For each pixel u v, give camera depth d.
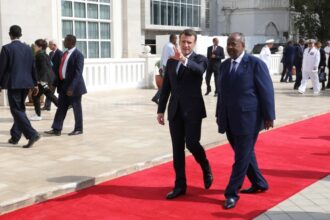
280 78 22.70
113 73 16.34
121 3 20.34
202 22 39.16
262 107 4.94
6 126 9.52
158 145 7.79
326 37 36.69
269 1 40.72
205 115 5.32
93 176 5.91
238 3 41.41
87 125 9.70
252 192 5.55
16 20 14.60
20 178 5.83
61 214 4.85
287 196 5.46
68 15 18.02
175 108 5.24
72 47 8.42
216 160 7.12
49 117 10.73
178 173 5.41
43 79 10.25
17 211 4.93
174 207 5.07
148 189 5.69
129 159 6.81
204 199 5.32
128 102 13.41
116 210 4.98
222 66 5.12
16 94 7.38
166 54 11.45
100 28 19.59
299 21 37.31
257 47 29.05
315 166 6.87
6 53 7.20
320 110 12.17
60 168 6.31
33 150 7.39
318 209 5.04
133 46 20.64
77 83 8.38
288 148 8.03
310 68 16.16
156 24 34.22
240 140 5.00
